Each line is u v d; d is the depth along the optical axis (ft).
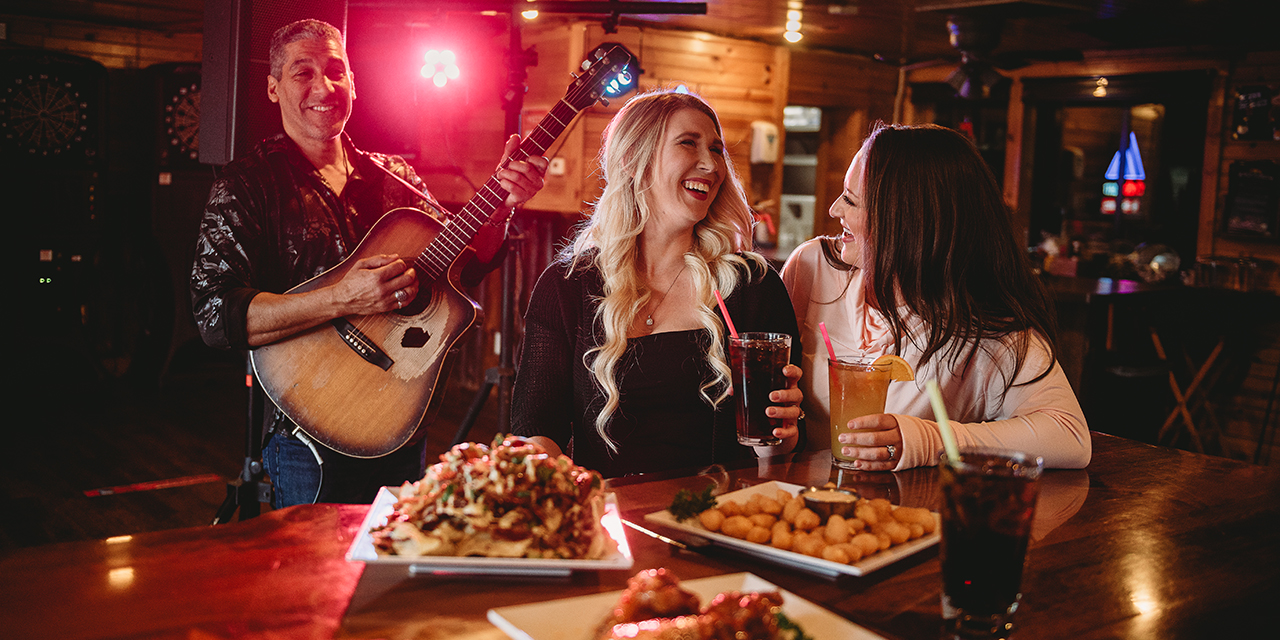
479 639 2.92
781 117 21.57
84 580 3.28
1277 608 3.34
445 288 7.39
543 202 18.94
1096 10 15.40
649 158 5.81
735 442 5.90
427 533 3.39
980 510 3.01
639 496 4.38
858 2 15.85
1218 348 16.99
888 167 5.73
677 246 6.02
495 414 18.40
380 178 8.29
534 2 12.62
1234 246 18.33
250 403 9.39
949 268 5.63
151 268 20.71
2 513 12.44
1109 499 4.57
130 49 20.35
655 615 2.93
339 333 7.25
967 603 3.06
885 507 3.90
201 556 3.53
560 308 5.97
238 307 7.00
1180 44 18.38
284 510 4.06
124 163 20.54
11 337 18.40
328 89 7.65
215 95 8.71
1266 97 17.56
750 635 2.79
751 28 19.40
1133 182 20.88
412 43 12.30
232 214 7.41
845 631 2.94
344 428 7.23
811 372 6.26
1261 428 17.58
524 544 3.38
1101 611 3.28
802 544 3.59
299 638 2.89
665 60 19.40
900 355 5.91
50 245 18.57
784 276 6.67
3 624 2.92
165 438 16.40
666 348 5.82
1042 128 21.84
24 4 18.76
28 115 18.15
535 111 19.34
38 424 17.13
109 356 20.66
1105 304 15.60
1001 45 19.66
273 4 8.75
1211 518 4.33
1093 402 15.72
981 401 5.87
